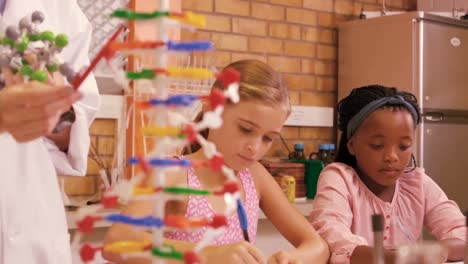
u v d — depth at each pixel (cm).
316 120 319
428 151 286
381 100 143
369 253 122
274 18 310
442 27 294
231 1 296
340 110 158
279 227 134
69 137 110
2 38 68
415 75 286
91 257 52
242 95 103
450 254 100
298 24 318
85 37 122
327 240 132
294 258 107
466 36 304
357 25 315
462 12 326
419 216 157
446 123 295
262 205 138
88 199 227
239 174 129
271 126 106
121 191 50
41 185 111
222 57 293
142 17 50
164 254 49
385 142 143
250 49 302
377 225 69
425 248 73
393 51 295
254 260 92
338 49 329
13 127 61
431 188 162
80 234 53
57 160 113
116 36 53
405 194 159
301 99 319
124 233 82
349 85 320
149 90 53
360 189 153
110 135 244
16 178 108
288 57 315
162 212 50
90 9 232
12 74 68
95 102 117
